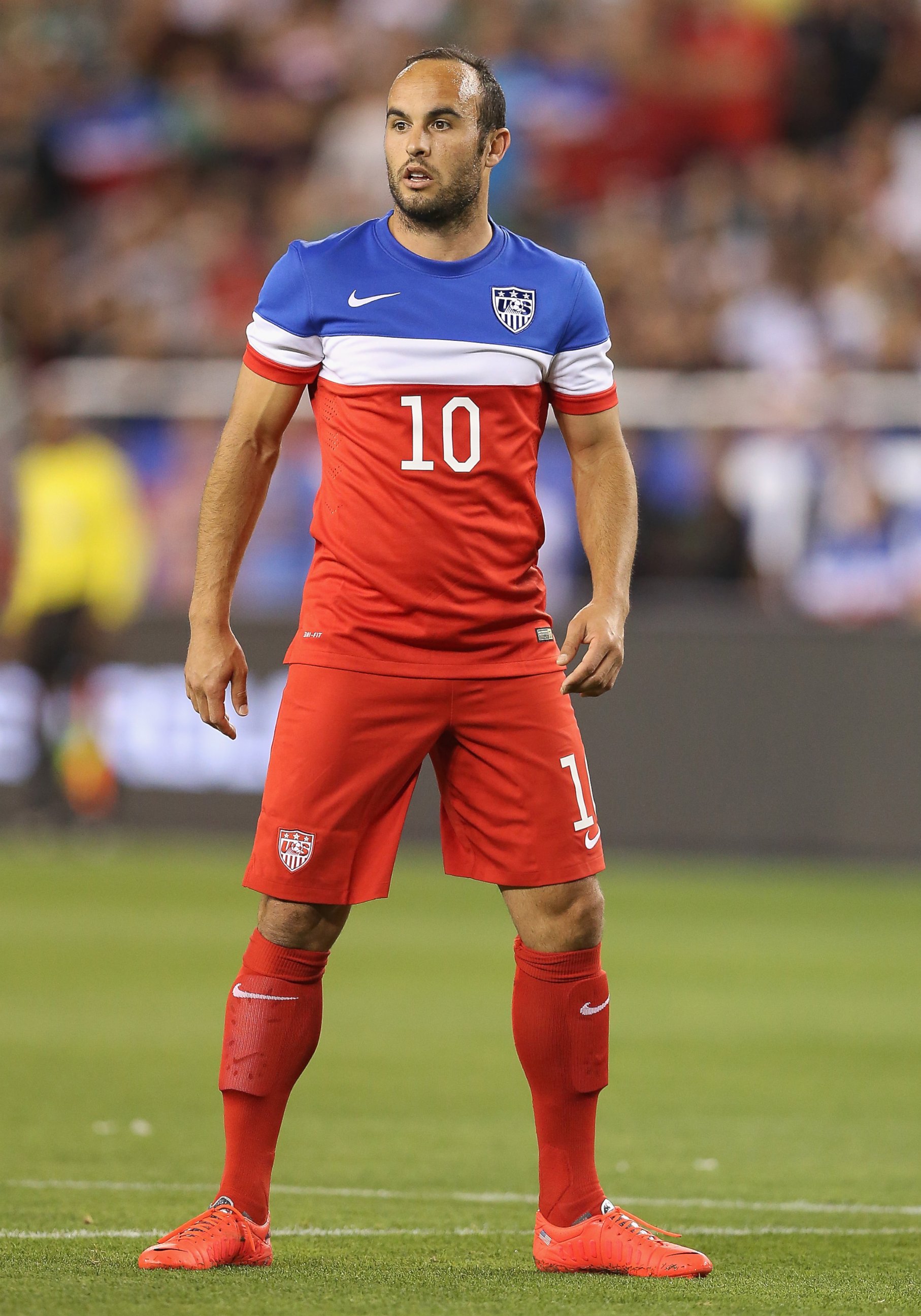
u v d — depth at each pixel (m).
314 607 12.84
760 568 48.78
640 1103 21.72
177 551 52.25
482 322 12.59
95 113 66.44
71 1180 16.77
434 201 12.45
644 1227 12.92
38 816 49.28
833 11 61.91
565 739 12.85
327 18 66.38
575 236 59.72
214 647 12.88
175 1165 17.73
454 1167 18.03
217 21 66.62
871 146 60.09
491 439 12.62
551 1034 12.88
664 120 62.03
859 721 44.91
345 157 63.41
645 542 49.47
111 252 63.25
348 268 12.72
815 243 57.41
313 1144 19.20
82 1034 25.75
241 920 36.72
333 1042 25.70
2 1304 10.94
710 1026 27.00
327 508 12.90
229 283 61.56
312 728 12.62
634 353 54.78
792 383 49.31
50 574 48.00
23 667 49.44
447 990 30.12
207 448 52.50
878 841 44.72
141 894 40.12
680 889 41.56
